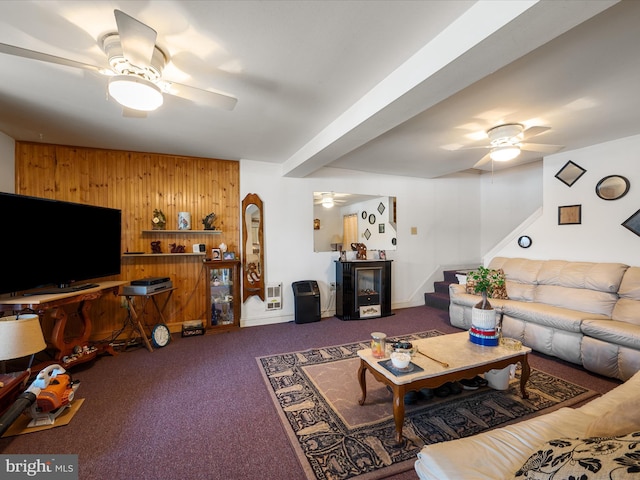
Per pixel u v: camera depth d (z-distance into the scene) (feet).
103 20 4.69
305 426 6.25
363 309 14.74
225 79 6.49
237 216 13.83
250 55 5.64
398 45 5.38
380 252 15.90
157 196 12.46
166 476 4.96
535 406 6.98
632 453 2.27
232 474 5.00
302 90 6.99
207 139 10.53
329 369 9.02
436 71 5.16
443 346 7.37
